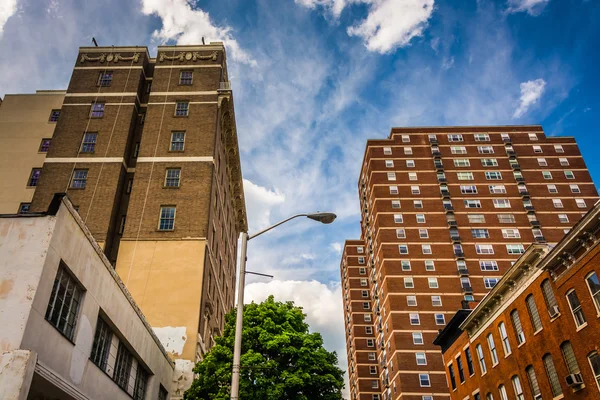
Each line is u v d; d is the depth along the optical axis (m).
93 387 19.92
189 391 27.98
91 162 46.34
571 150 91.56
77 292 18.83
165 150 46.81
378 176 88.44
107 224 42.66
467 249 79.44
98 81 52.09
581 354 24.61
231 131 54.31
